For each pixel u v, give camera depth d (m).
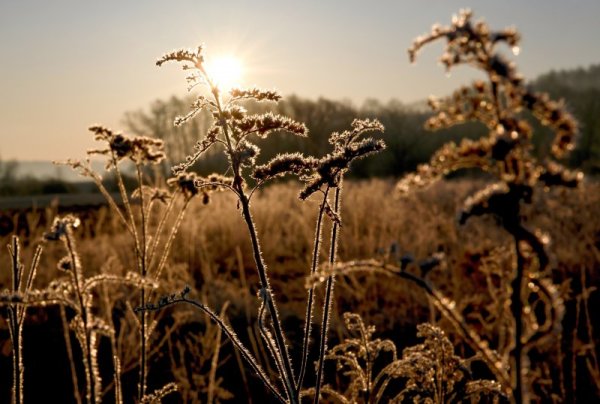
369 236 7.79
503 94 1.11
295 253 8.63
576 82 53.22
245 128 1.97
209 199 2.72
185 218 9.88
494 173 1.12
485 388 2.28
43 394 4.75
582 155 29.55
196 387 4.61
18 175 40.19
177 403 4.58
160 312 5.97
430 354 2.35
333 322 6.03
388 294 6.46
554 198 8.30
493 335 3.98
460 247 6.50
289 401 1.85
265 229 9.94
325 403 4.26
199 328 5.82
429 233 7.94
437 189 13.94
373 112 48.03
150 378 4.93
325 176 1.91
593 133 32.47
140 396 2.63
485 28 1.11
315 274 1.21
